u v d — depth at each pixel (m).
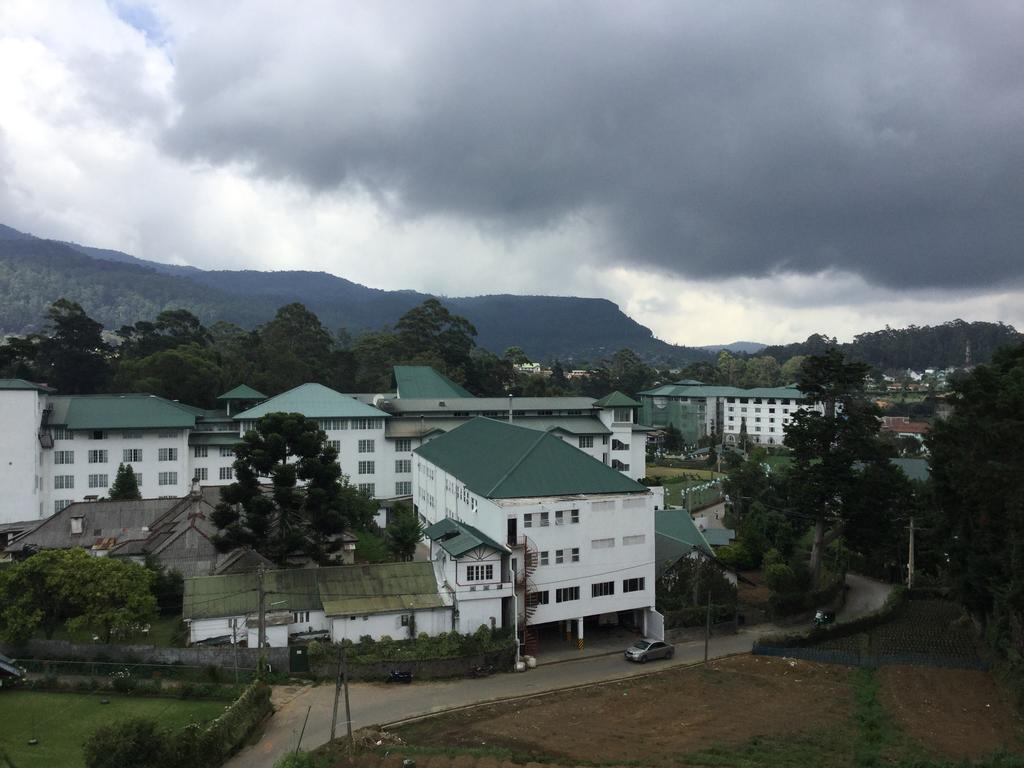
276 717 41.16
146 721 32.50
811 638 56.91
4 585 46.38
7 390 76.44
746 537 78.69
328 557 65.00
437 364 151.62
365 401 110.56
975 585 52.47
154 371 112.00
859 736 38.50
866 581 79.56
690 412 197.62
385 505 88.38
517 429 66.50
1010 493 42.88
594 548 54.94
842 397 69.50
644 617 58.06
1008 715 42.00
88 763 30.55
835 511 71.25
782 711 42.56
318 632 50.84
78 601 46.28
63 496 82.50
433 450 79.44
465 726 40.19
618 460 103.56
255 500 60.31
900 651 55.25
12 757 33.88
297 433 63.03
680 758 34.94
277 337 152.00
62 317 125.69
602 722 40.66
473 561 51.16
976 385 47.28
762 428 191.62
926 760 34.53
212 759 34.53
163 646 48.59
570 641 56.28
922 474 99.62
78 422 82.88
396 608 50.50
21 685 42.72
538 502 53.25
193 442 88.19
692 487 113.75
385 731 39.44
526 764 34.31
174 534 63.72
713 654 54.28
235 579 52.09
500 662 49.78
